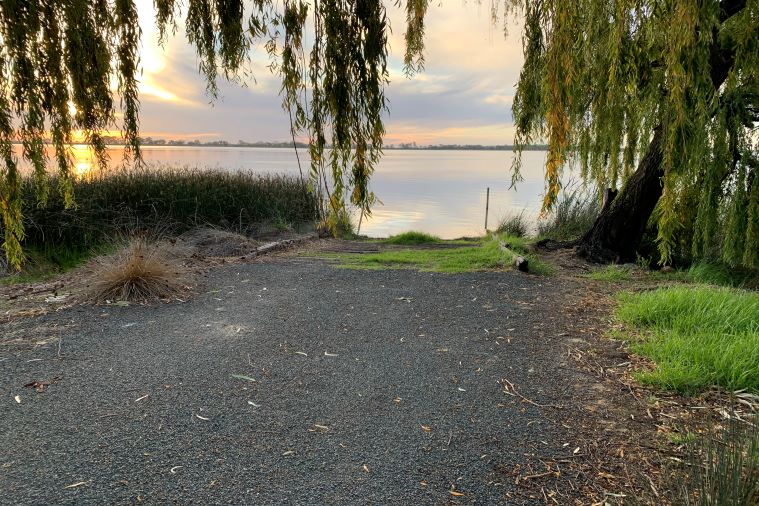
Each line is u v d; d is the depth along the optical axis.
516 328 4.23
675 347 3.44
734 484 1.77
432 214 20.39
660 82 3.96
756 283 6.33
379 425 2.60
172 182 10.73
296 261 7.49
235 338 3.93
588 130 7.55
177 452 2.30
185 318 4.44
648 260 7.29
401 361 3.50
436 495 2.02
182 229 9.89
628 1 2.16
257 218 11.23
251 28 2.17
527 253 7.82
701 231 6.36
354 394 2.97
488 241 9.77
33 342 3.76
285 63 1.98
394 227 16.94
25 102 1.87
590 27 2.77
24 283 6.43
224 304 4.93
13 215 2.03
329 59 1.86
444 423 2.62
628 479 2.13
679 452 2.33
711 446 2.04
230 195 11.04
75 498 1.95
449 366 3.41
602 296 5.32
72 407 2.73
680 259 7.39
